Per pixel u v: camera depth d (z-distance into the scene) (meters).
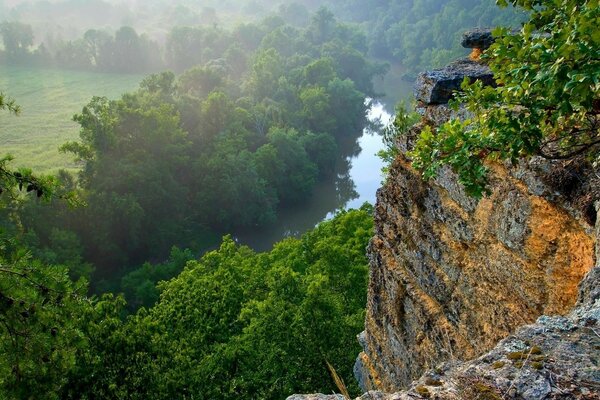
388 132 19.98
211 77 92.44
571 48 4.46
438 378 4.46
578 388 3.75
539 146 6.77
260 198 66.06
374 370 13.81
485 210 8.49
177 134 66.12
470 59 11.38
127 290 49.34
